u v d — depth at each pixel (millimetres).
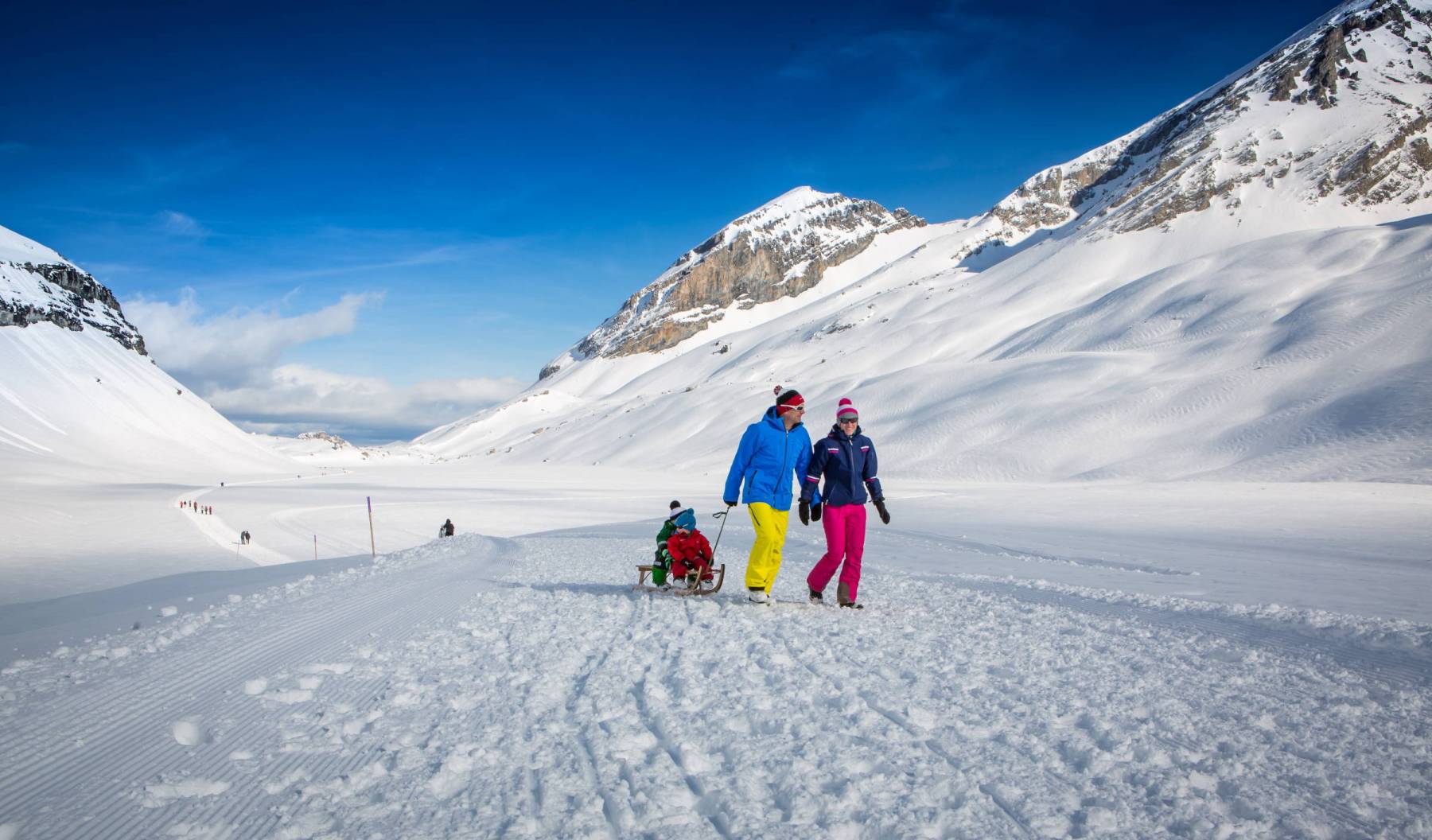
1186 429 81562
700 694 4684
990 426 97750
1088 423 89375
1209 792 3189
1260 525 25250
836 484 7891
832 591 9367
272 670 5637
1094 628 6688
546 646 6266
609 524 33688
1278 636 6164
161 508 62688
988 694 4617
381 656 6012
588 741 3926
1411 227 128750
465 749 3809
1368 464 58844
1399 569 13281
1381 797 3139
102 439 128750
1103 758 3521
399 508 66500
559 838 2838
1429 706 4273
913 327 198625
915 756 3590
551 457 184125
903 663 5398
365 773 3496
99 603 12938
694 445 148375
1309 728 3957
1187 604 7844
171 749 3961
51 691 5199
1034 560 14656
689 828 2922
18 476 90688
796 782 3303
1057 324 152125
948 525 26641
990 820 2936
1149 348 115688
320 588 10828
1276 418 76000
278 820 3059
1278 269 128250
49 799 3314
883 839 2811
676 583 10055
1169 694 4555
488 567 13367
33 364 136250
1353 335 87938
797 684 4855
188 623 7926
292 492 83812
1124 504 35688
